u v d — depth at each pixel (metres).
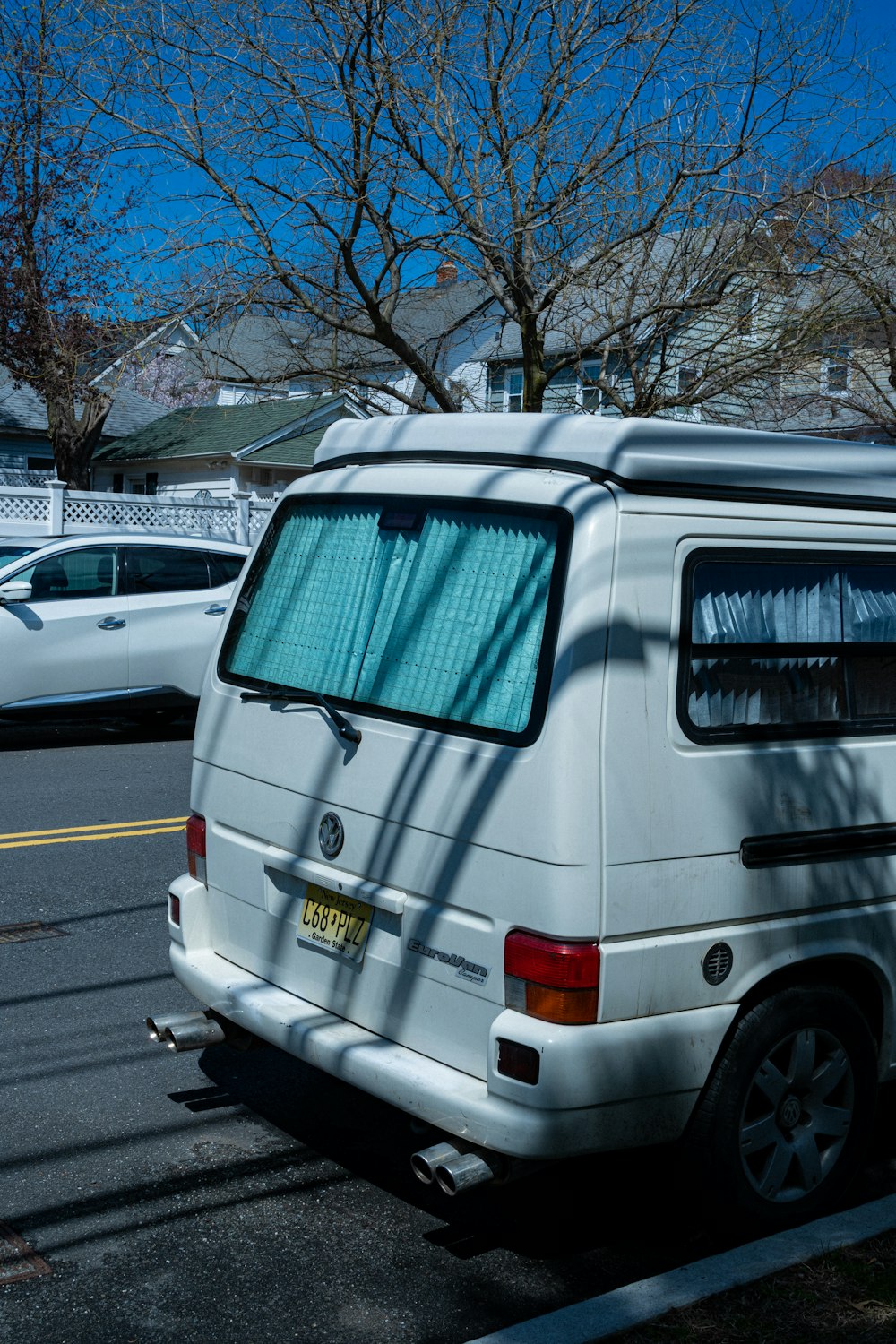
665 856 3.41
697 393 13.96
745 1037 3.63
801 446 3.89
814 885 3.74
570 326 15.15
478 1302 3.53
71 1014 5.54
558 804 3.28
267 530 4.55
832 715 3.86
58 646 11.77
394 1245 3.81
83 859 8.06
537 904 3.30
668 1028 3.43
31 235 20.05
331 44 12.88
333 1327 3.40
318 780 3.95
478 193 12.92
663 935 3.43
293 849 4.04
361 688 3.91
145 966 6.16
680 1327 3.23
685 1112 3.55
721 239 13.88
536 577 3.50
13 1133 4.45
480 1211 4.04
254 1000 4.05
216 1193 4.09
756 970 3.62
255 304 13.48
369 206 13.09
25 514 21.06
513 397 22.64
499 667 3.52
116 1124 4.55
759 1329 3.23
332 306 14.12
